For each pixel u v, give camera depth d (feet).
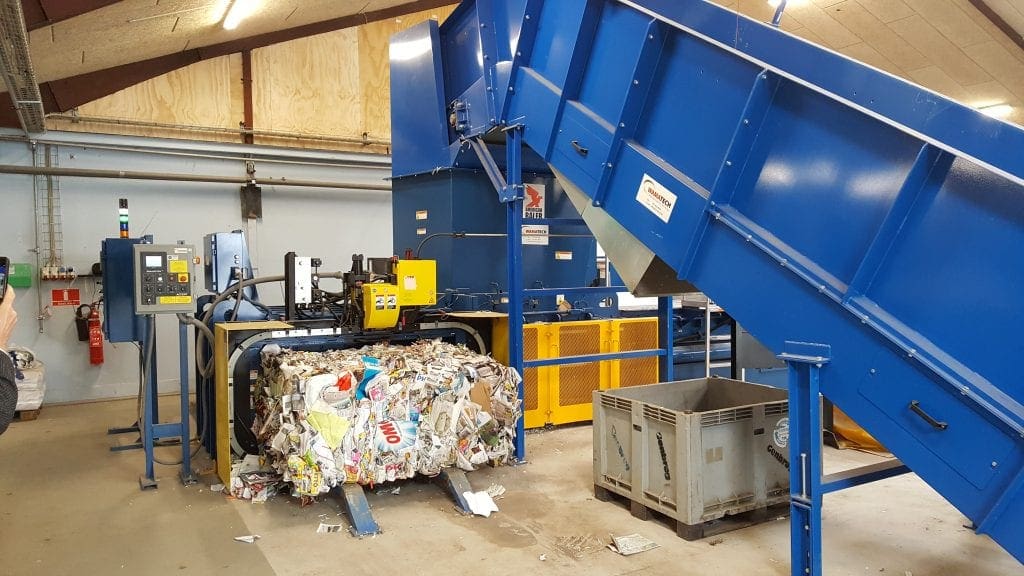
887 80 7.25
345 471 10.96
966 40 21.77
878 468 8.77
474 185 16.97
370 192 25.64
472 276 17.01
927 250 7.20
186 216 22.58
